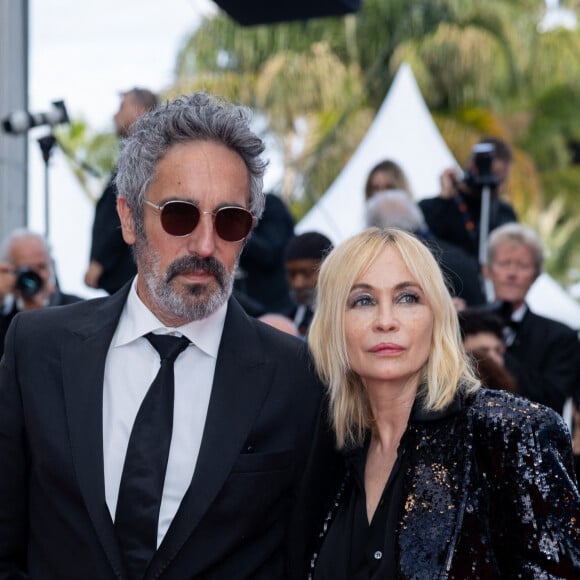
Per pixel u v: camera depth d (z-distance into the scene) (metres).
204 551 2.74
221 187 2.81
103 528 2.71
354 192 9.73
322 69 18.03
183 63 18.80
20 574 2.94
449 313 2.79
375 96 18.39
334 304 2.82
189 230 2.78
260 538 2.86
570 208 20.53
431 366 2.75
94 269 5.83
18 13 7.42
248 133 2.89
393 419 2.82
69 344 2.90
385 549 2.63
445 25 19.05
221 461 2.78
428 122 10.02
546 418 2.60
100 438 2.78
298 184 17.25
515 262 5.29
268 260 6.18
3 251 5.65
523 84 20.38
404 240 2.81
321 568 2.76
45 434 2.79
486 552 2.54
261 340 3.00
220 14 18.80
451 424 2.67
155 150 2.85
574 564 2.48
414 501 2.62
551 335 5.25
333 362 2.86
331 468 2.95
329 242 5.34
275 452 2.84
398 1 19.20
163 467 2.77
